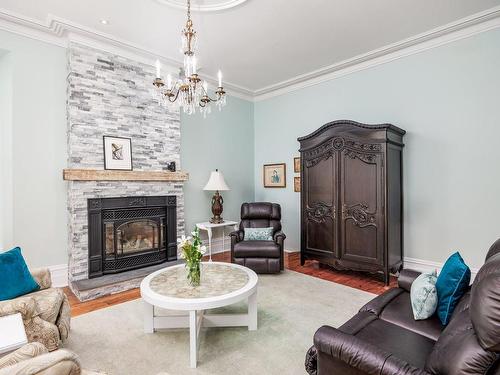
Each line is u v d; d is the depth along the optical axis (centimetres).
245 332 248
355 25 341
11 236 339
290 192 548
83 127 363
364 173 380
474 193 347
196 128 516
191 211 510
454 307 171
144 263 410
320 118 497
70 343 231
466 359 104
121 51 393
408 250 399
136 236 417
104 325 261
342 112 468
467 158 352
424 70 382
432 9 311
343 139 398
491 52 333
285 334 244
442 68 368
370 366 119
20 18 320
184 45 363
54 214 358
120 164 392
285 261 473
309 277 391
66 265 366
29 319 193
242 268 293
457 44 356
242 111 588
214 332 248
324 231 421
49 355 88
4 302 191
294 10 309
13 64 331
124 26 339
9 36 329
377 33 359
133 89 408
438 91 372
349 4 300
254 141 606
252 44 384
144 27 341
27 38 340
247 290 234
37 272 234
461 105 354
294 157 539
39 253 347
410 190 396
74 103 356
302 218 448
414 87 392
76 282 343
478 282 108
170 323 248
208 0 291
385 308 197
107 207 377
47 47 353
